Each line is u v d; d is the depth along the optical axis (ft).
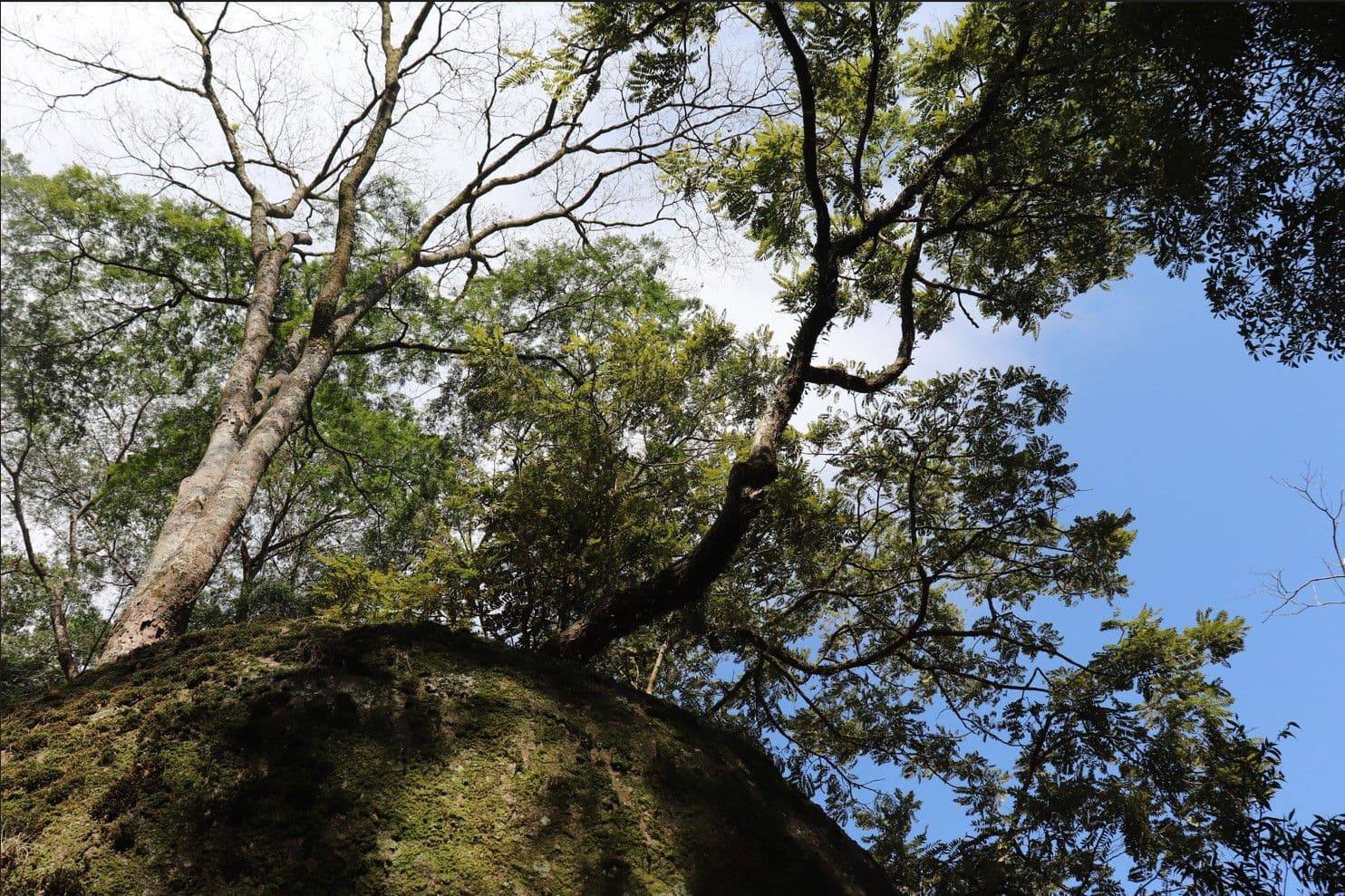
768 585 31.45
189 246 49.03
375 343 54.24
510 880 11.93
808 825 15.87
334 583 23.94
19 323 44.06
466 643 16.17
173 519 23.98
